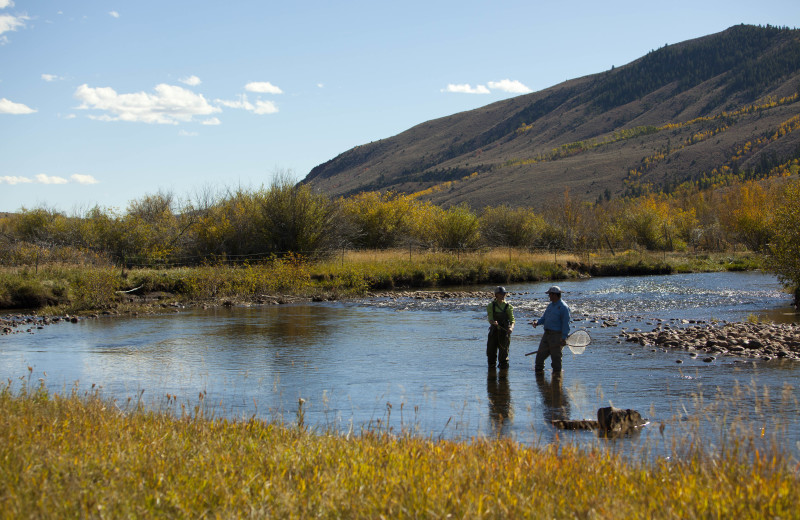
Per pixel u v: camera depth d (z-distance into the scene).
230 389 11.25
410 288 34.34
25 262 30.48
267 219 38.22
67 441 5.95
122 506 4.34
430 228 49.28
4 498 4.28
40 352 15.12
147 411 8.55
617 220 69.88
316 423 8.88
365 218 48.25
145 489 4.75
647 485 5.07
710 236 73.25
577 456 6.07
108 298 24.45
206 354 14.83
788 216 23.94
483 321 20.73
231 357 14.45
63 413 7.39
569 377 12.13
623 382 11.59
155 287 27.94
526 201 195.38
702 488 4.82
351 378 12.20
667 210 90.00
